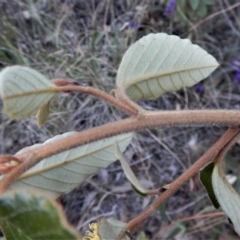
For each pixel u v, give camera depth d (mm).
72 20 817
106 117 762
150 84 315
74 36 795
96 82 742
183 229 685
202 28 820
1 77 234
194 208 737
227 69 803
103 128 255
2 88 233
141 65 311
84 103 750
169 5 779
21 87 242
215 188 302
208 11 819
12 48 734
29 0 785
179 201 746
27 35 773
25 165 235
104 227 263
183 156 771
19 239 218
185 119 276
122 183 764
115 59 767
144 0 815
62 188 283
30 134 737
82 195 760
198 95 792
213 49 819
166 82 318
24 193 207
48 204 200
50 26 792
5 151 733
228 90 806
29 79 246
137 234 727
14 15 786
